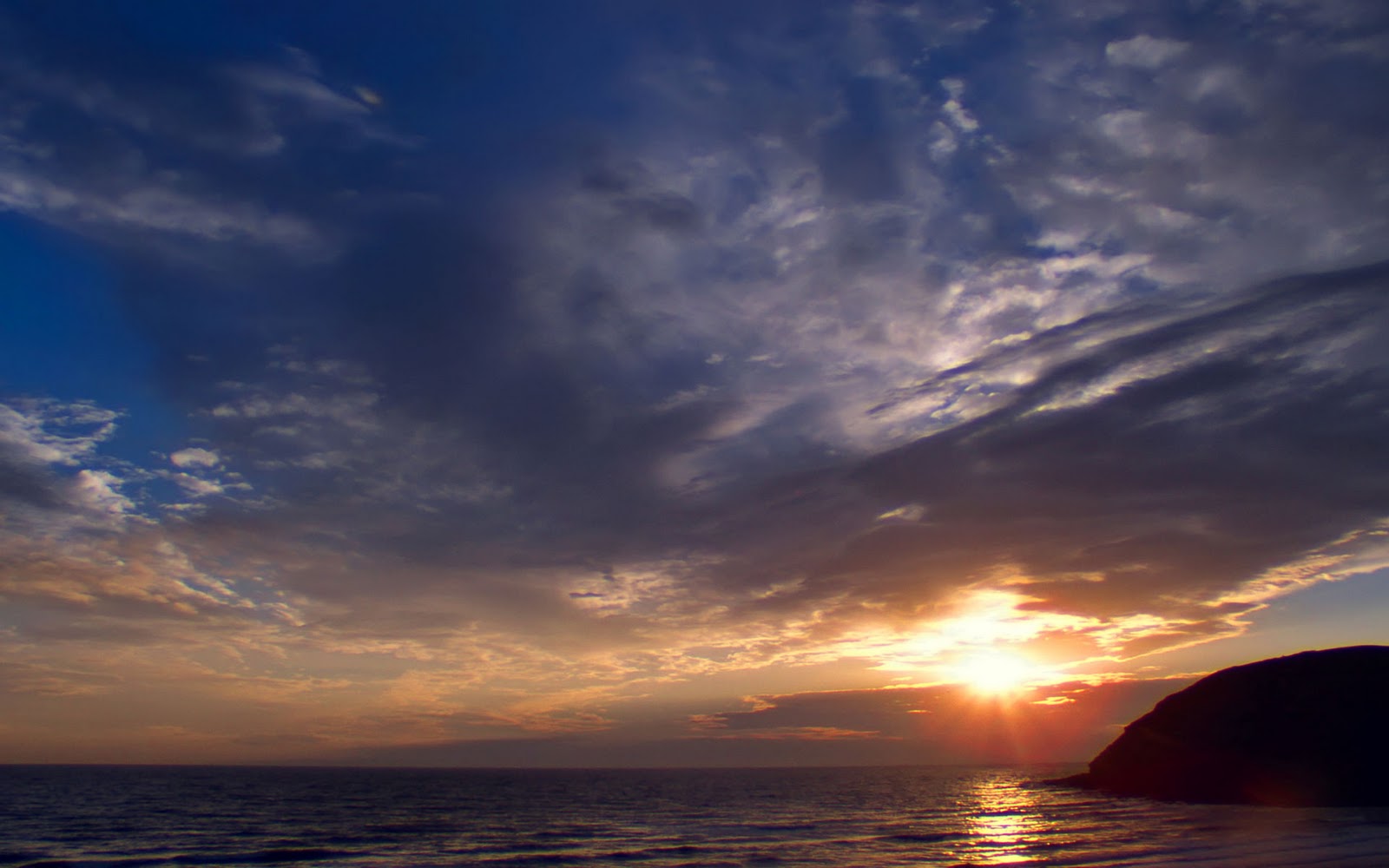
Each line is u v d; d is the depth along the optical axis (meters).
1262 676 65.00
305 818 63.00
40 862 36.31
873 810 67.62
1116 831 39.62
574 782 150.75
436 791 111.44
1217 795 58.19
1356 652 62.50
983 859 30.84
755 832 48.41
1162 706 72.94
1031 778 163.50
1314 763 55.09
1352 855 26.81
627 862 34.41
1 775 159.38
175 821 58.78
